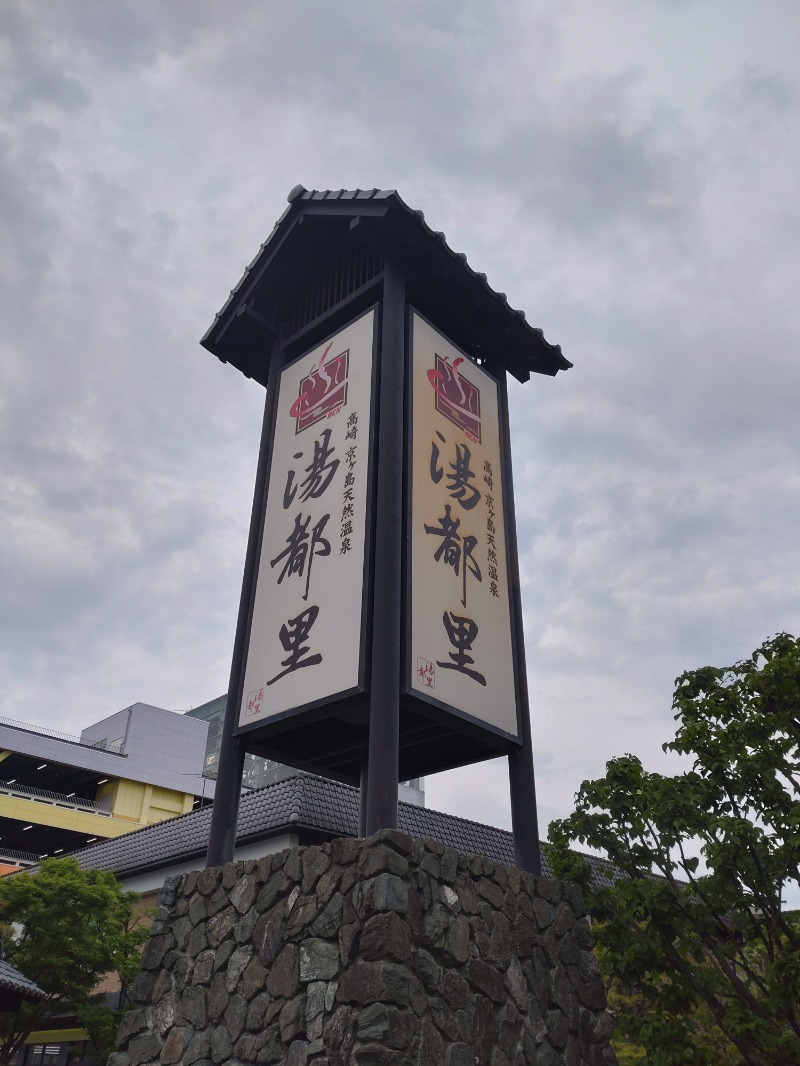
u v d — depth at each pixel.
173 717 44.28
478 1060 6.13
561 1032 7.03
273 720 8.09
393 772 6.94
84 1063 19.00
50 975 14.97
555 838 9.21
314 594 8.38
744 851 7.98
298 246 10.35
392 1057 5.45
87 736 46.38
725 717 8.96
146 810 41.38
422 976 6.04
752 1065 7.86
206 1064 6.55
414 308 9.55
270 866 7.16
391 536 7.98
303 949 6.41
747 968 8.40
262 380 11.48
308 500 9.03
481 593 8.80
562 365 10.82
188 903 7.75
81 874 16.11
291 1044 6.06
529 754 8.55
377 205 9.30
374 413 8.77
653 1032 8.09
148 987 7.50
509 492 9.77
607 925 8.82
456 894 6.72
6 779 41.28
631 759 9.16
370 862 6.31
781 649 9.05
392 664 7.39
